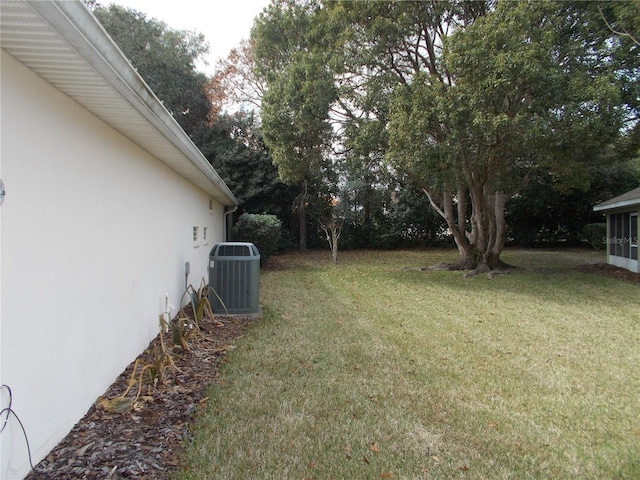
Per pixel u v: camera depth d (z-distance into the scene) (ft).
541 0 24.43
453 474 7.37
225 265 19.12
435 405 10.15
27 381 6.43
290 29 36.76
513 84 23.32
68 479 6.49
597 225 58.80
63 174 7.64
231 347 14.20
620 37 27.30
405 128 26.17
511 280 32.32
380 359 13.50
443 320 19.30
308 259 50.21
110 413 8.89
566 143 25.35
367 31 30.58
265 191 52.39
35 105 6.68
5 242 5.86
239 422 8.95
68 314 7.86
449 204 38.91
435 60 34.99
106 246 9.88
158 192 14.74
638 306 22.88
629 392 11.20
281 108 34.06
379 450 8.05
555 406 10.27
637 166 59.47
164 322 12.72
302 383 11.26
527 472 7.48
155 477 6.80
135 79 7.57
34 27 5.24
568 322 19.10
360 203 63.46
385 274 36.17
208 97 59.52
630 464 7.79
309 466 7.44
